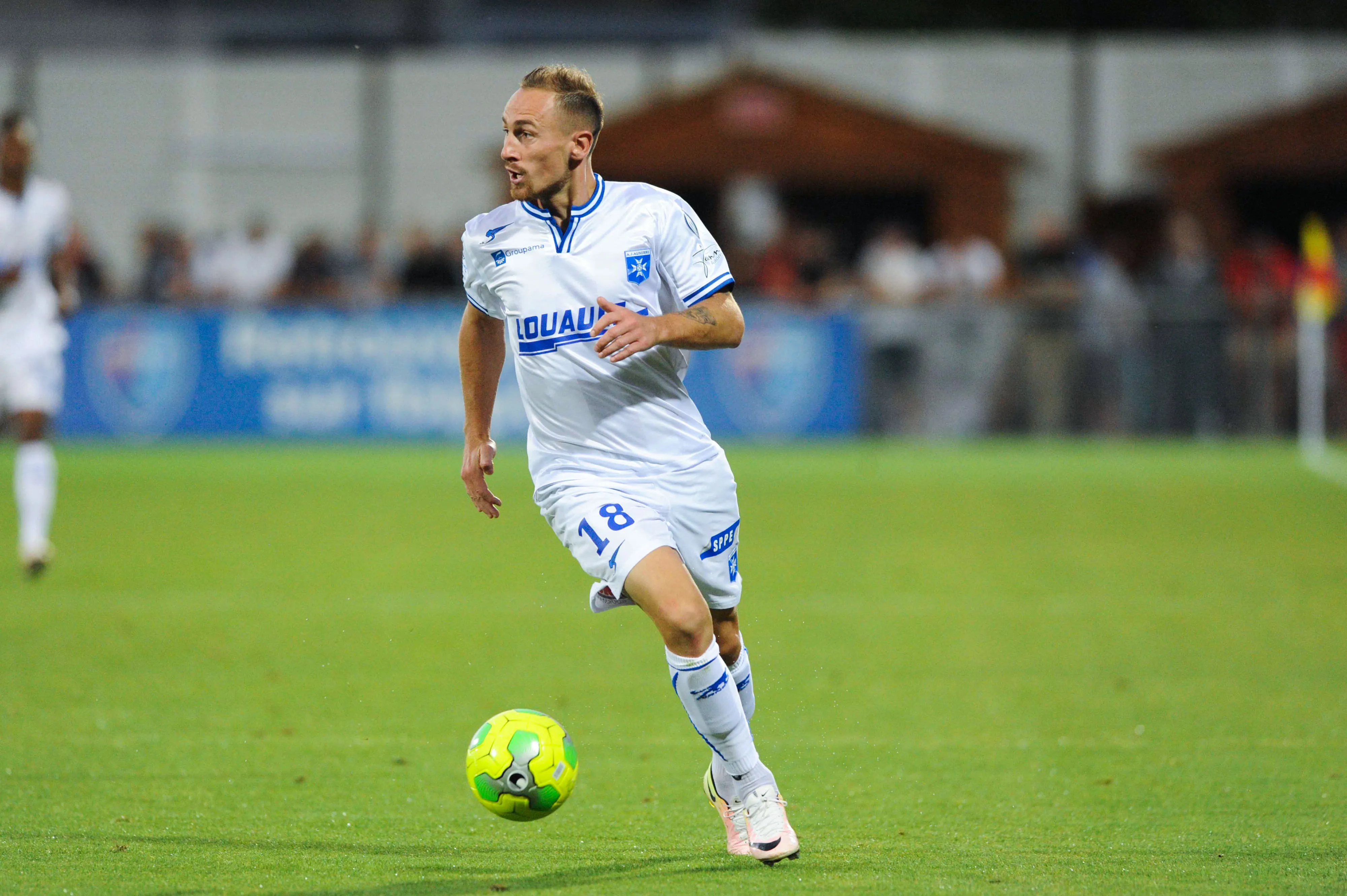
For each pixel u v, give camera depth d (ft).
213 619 98.17
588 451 52.95
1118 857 50.83
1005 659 86.63
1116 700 76.18
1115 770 62.95
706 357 213.46
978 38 406.00
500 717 52.13
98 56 312.09
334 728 70.08
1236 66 284.61
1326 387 213.87
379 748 66.54
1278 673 82.74
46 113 292.81
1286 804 57.52
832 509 157.38
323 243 229.86
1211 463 198.08
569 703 75.97
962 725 71.10
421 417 216.13
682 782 61.62
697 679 49.52
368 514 153.58
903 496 167.94
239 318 216.13
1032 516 152.15
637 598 50.16
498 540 137.18
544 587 112.06
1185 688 78.95
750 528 143.43
